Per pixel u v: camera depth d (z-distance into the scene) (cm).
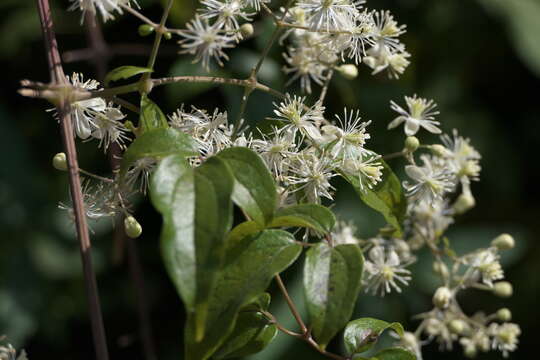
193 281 42
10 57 98
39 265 94
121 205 51
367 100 94
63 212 95
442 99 109
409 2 100
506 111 120
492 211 115
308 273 44
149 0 71
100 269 95
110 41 81
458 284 59
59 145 102
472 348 61
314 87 76
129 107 49
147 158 50
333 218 46
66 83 48
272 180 45
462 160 58
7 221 92
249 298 44
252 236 45
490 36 110
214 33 49
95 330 47
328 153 51
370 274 56
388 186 52
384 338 88
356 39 52
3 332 89
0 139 93
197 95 77
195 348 44
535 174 121
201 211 43
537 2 107
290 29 56
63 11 87
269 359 77
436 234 60
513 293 116
